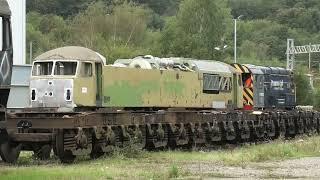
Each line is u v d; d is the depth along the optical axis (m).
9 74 27.23
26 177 21.77
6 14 27.06
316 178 23.09
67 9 184.50
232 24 145.75
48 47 130.88
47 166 26.92
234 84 49.12
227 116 45.56
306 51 113.81
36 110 30.81
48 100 31.52
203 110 44.09
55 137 28.94
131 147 32.72
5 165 27.75
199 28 120.81
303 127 60.41
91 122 30.62
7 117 29.06
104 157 31.09
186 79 41.94
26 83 49.22
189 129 40.91
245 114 48.34
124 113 33.75
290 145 38.34
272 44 191.62
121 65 35.81
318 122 64.44
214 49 112.50
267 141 49.88
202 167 27.02
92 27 130.00
